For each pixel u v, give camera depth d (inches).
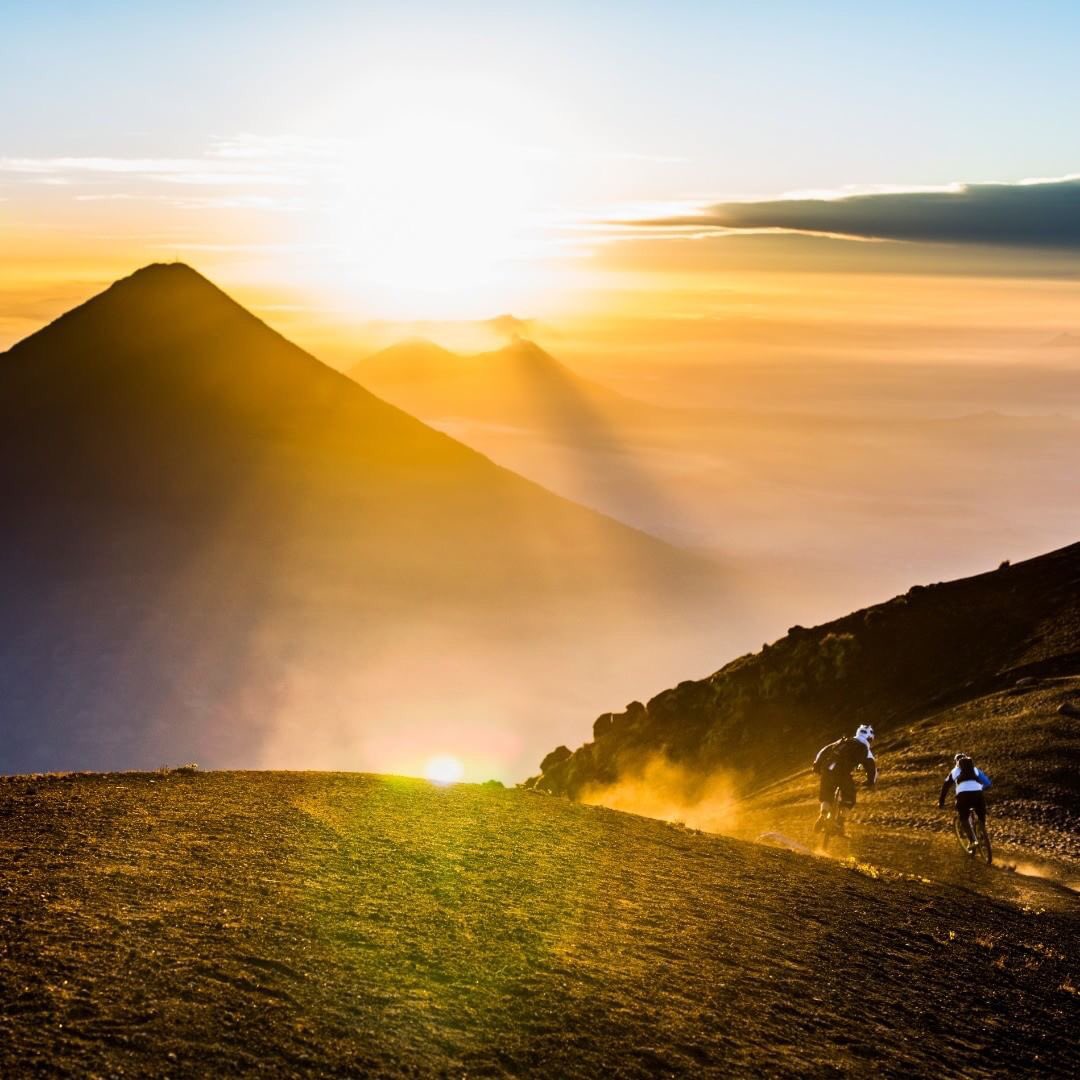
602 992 367.6
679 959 417.4
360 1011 324.2
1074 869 807.1
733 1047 345.7
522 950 396.8
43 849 451.5
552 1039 328.2
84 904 378.0
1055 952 551.8
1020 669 1546.5
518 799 721.0
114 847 464.1
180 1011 302.0
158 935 355.6
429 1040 314.3
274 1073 279.6
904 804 1034.7
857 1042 374.0
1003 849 866.8
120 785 625.9
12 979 305.4
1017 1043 412.2
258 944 360.2
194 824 524.7
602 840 620.7
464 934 405.1
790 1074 335.6
